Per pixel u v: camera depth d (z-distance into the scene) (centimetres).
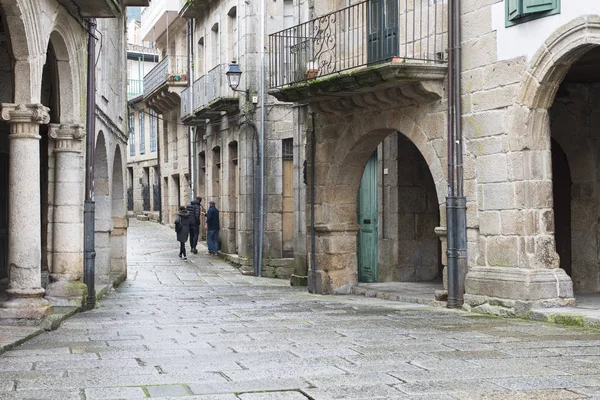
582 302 1205
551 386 646
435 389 637
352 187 1652
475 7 1242
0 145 1550
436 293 1326
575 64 1233
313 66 1600
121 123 2052
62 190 1322
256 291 1767
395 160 1705
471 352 812
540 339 905
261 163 2394
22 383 669
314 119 1681
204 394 627
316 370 722
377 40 1492
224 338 934
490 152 1214
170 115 3847
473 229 1255
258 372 714
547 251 1161
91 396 620
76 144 1328
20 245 1049
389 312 1226
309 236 1719
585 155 1384
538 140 1162
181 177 3675
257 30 2430
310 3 1795
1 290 1432
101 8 1244
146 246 3177
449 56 1280
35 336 971
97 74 1559
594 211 1379
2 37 1334
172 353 825
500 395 615
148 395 624
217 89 2739
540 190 1163
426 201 1736
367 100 1438
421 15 1314
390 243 1714
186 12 3088
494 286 1185
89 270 1359
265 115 2414
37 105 1034
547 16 1114
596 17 1045
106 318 1186
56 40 1237
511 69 1173
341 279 1647
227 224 2762
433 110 1341
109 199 1750
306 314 1202
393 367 734
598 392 625
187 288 1872
